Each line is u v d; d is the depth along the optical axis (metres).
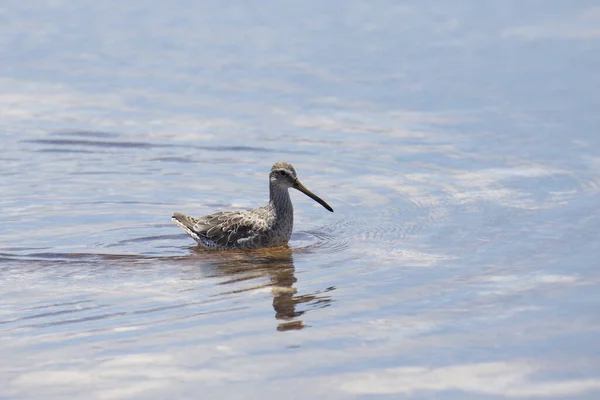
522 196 18.30
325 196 18.98
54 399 10.73
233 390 10.90
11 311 13.38
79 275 14.93
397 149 21.66
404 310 13.16
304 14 34.06
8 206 18.30
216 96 25.72
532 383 10.91
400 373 11.24
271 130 23.11
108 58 29.03
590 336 12.05
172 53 29.56
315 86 26.45
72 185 19.56
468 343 11.98
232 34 31.50
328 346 12.05
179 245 16.58
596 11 33.28
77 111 24.38
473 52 29.25
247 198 18.97
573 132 22.09
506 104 24.48
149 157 21.36
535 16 33.06
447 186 19.16
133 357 11.78
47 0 35.91
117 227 17.33
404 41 30.61
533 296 13.45
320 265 15.34
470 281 14.19
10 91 25.94
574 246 15.48
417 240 16.30
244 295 13.98
